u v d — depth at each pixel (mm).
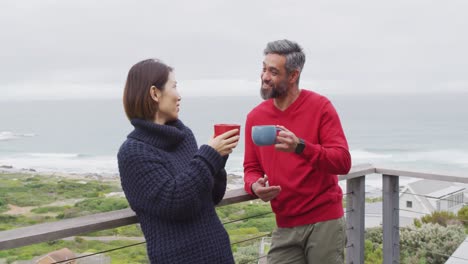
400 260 2938
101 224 1654
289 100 2064
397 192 2730
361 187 2676
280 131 1834
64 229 1556
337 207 2113
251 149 2240
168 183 1438
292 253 2184
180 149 1605
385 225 2750
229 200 2105
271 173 2117
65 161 35625
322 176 2043
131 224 1752
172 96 1589
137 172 1460
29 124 67125
